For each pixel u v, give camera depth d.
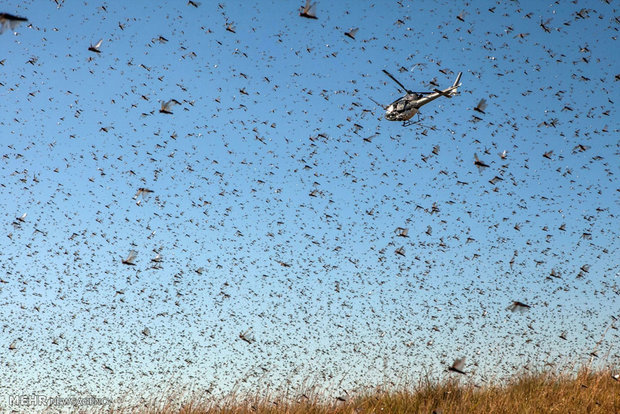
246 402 12.86
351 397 12.89
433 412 11.17
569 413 10.92
